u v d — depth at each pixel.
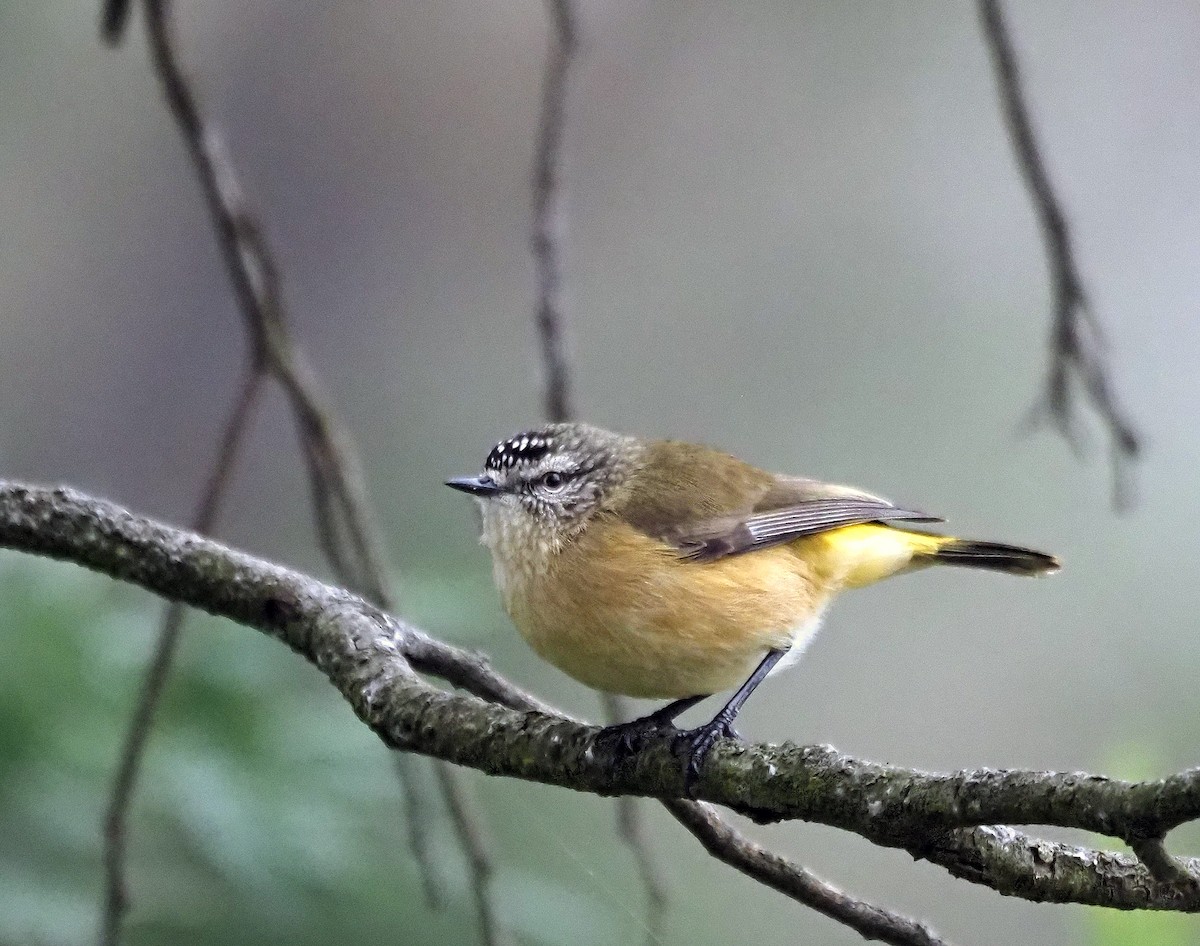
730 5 16.77
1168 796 3.84
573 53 7.55
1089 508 14.02
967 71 16.22
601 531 7.13
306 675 8.83
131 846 8.24
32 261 15.17
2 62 14.86
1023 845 4.67
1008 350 15.23
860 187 16.23
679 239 16.27
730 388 15.64
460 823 6.95
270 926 8.19
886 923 5.79
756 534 7.30
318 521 7.47
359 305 15.99
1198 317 15.60
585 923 8.65
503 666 11.85
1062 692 13.51
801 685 13.77
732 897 11.13
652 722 6.95
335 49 16.38
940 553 8.02
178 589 5.95
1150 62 16.58
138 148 15.45
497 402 15.45
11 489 6.05
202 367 15.23
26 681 8.20
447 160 16.42
